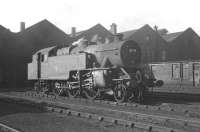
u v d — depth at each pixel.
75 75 19.06
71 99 18.11
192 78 32.06
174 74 34.25
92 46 18.48
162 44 50.94
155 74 36.66
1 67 38.28
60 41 43.06
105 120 10.11
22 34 40.00
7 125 9.96
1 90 30.70
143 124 8.74
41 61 22.70
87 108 13.81
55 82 21.23
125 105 14.56
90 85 17.08
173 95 19.64
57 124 9.94
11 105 15.66
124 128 8.92
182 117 10.92
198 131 8.38
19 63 39.44
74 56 18.67
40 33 41.34
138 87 15.59
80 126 9.48
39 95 21.33
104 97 17.94
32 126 9.72
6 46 38.88
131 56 16.78
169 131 8.02
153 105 14.85
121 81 15.62
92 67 17.75
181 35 52.84
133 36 48.31
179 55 52.25
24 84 39.34
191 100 16.83
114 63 16.64
